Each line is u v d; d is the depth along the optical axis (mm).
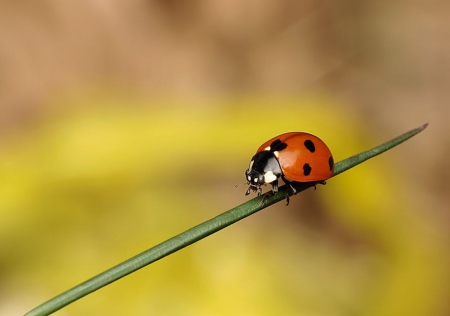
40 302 142
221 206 152
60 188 153
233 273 144
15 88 191
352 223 158
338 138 172
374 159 173
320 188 158
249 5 215
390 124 192
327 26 215
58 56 201
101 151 159
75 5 210
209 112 176
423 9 220
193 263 144
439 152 185
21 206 150
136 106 183
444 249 163
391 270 155
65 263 145
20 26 204
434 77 205
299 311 143
